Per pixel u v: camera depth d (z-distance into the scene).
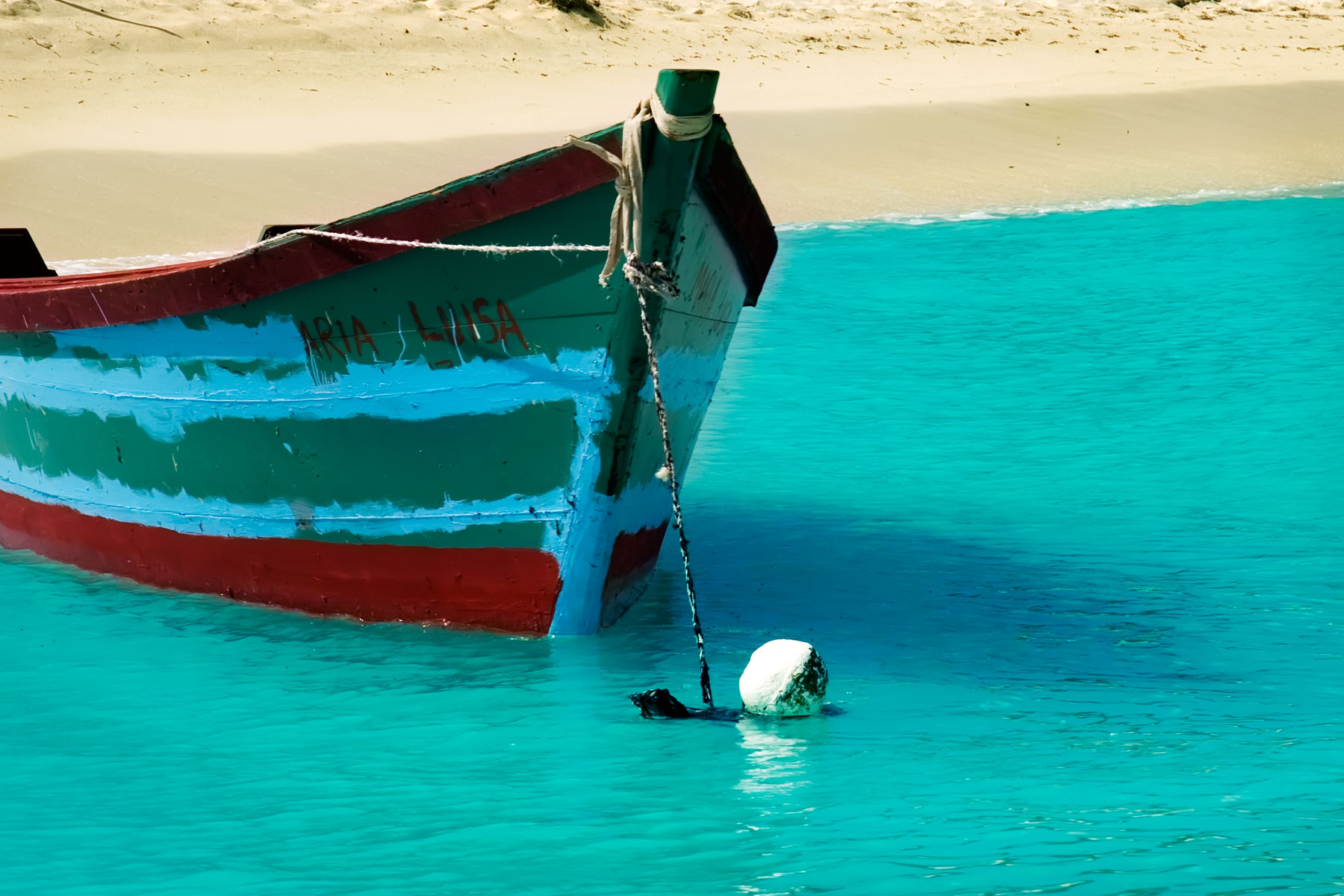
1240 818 8.18
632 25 67.56
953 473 17.83
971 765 9.15
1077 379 22.86
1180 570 13.91
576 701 10.61
